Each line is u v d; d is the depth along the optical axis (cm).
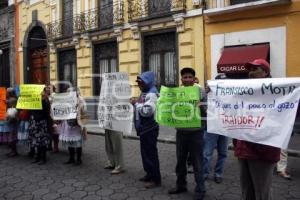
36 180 707
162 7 1462
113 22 1650
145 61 1561
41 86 829
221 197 585
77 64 1881
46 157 897
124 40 1622
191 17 1368
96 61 1803
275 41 1184
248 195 441
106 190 636
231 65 1216
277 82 436
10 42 2439
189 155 638
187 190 621
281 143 420
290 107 426
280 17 1169
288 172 718
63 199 597
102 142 1097
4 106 917
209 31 1324
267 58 1190
